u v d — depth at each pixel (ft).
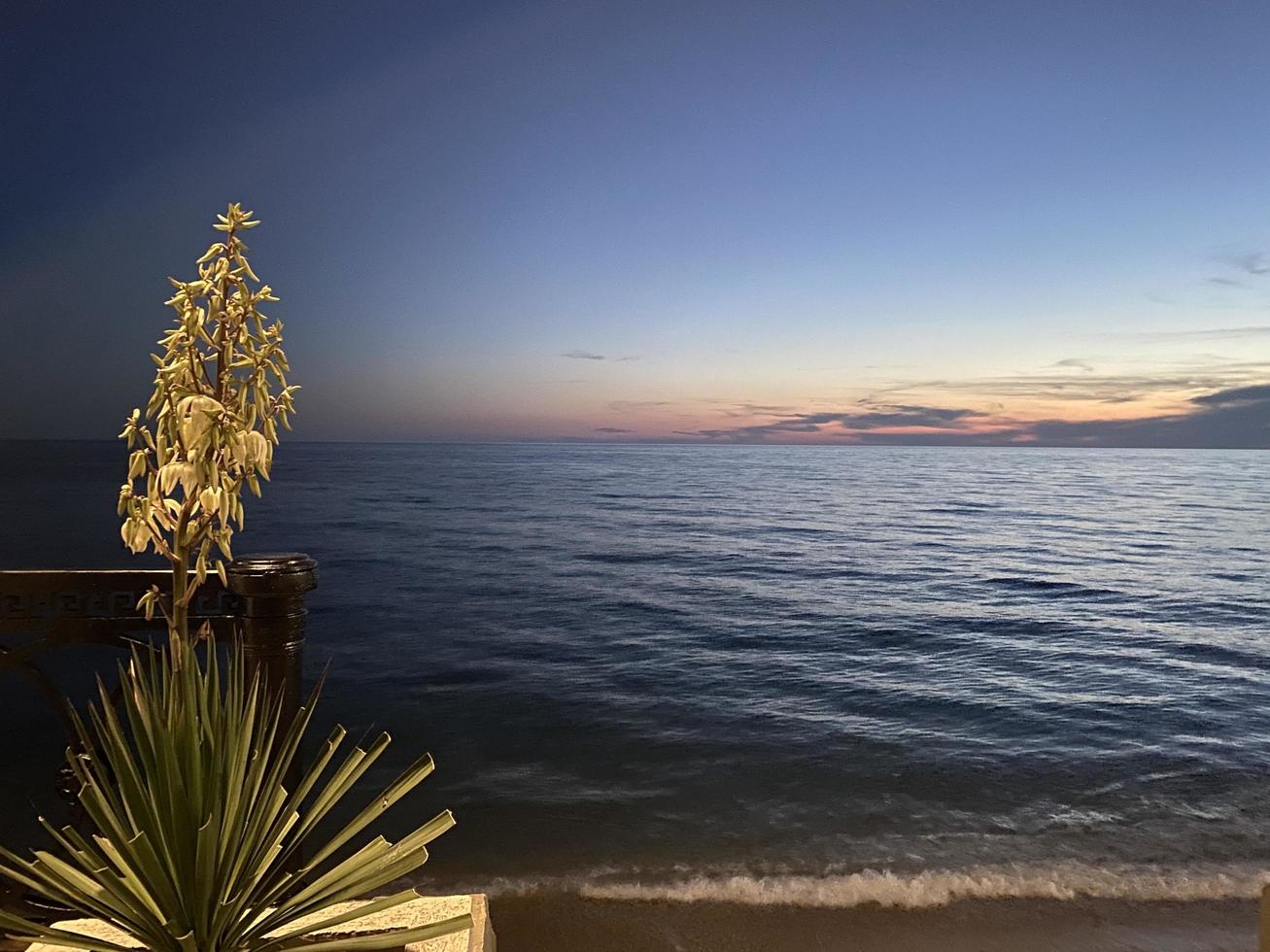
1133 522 151.64
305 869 4.83
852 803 22.24
